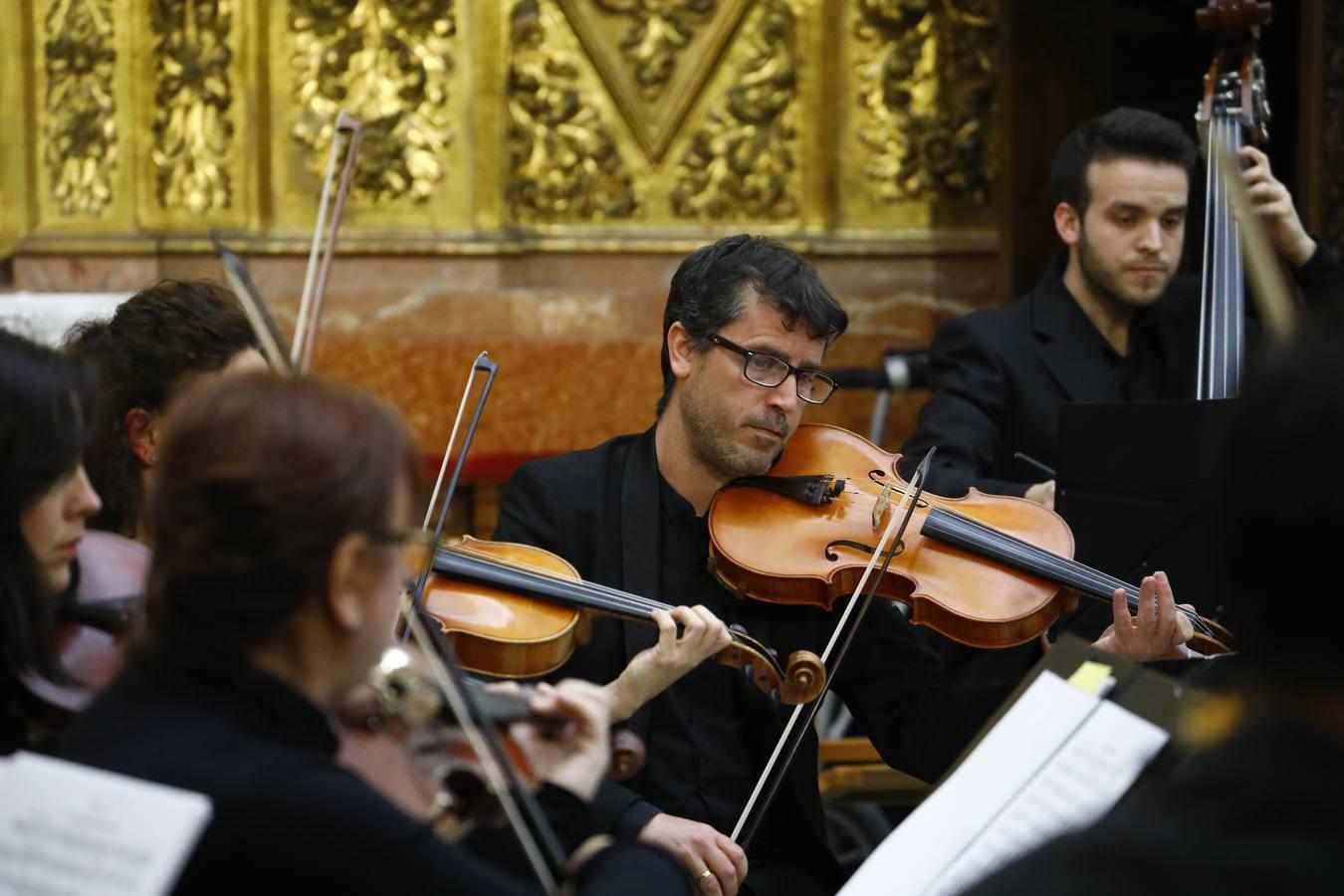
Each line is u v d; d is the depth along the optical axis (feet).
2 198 21.65
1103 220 13.99
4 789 5.26
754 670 9.59
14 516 7.57
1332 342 4.48
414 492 6.08
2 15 21.44
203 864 5.43
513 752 7.29
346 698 6.77
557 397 21.48
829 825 15.74
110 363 9.69
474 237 21.59
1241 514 4.47
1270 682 4.52
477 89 21.65
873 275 22.16
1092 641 10.94
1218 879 4.32
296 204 21.44
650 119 22.08
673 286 10.91
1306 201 19.02
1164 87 22.47
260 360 9.85
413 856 5.61
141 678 5.81
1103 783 6.45
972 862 6.49
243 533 5.64
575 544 10.78
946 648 13.39
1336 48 18.76
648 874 6.90
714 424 10.61
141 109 21.59
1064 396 14.29
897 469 11.66
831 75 22.16
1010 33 21.59
